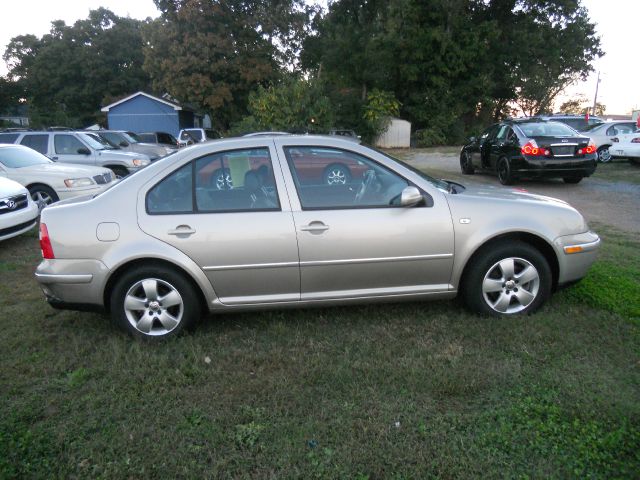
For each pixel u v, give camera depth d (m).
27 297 5.02
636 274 5.06
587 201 9.87
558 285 4.18
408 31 32.03
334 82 34.19
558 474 2.42
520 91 39.19
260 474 2.48
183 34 32.06
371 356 3.57
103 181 9.91
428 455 2.57
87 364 3.59
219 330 4.07
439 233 3.91
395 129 33.03
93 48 44.69
